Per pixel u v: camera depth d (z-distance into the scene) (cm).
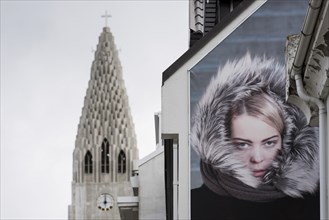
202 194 3191
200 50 3297
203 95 3269
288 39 2036
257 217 3144
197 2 3822
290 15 3266
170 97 3278
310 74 1875
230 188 3175
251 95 3231
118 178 19050
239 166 3188
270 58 3247
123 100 19875
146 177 4922
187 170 3212
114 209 18888
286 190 3145
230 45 3281
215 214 3167
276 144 3181
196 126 3247
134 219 5062
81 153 19138
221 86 3262
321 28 1689
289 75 1994
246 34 3278
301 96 1925
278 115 3200
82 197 18912
